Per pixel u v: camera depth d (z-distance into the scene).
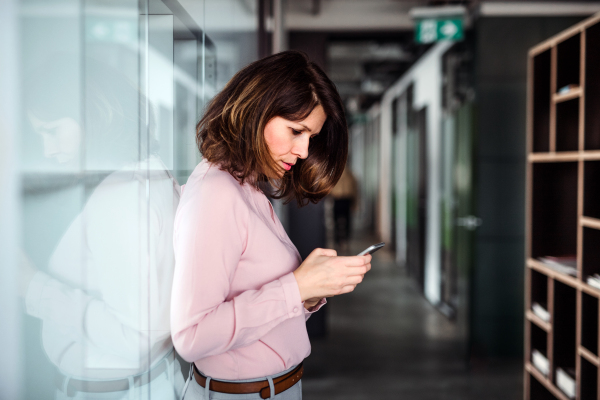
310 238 4.12
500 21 3.72
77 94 0.66
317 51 4.32
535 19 3.73
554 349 2.44
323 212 4.11
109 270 0.75
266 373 0.95
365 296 5.87
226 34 1.71
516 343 3.79
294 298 0.88
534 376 2.69
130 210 0.81
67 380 0.66
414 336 4.29
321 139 1.17
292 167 1.20
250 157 0.90
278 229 1.04
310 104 0.93
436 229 5.37
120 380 0.79
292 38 4.32
